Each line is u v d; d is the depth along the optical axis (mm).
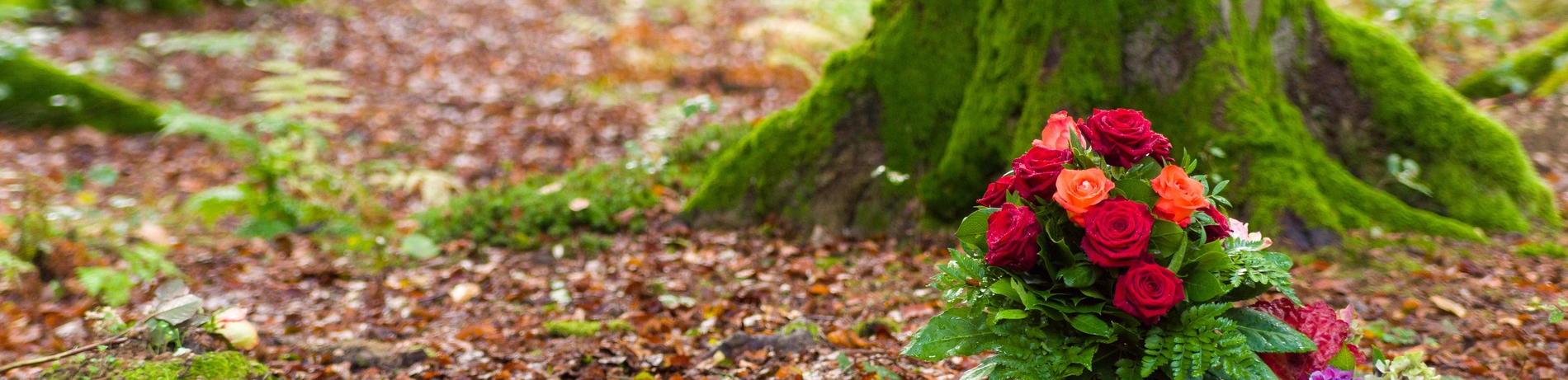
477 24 11742
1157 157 2207
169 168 7262
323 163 6895
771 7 11844
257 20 11594
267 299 4629
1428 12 7266
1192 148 4594
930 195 5055
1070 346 2162
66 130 7812
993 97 4887
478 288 4707
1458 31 7637
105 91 8078
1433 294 3834
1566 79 6266
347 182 6590
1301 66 4922
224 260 5207
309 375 3521
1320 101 4918
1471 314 3637
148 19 11383
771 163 5391
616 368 3664
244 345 3438
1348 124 4887
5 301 4355
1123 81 4672
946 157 5020
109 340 3195
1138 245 2000
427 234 5574
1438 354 3312
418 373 3635
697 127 7738
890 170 5203
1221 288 2094
